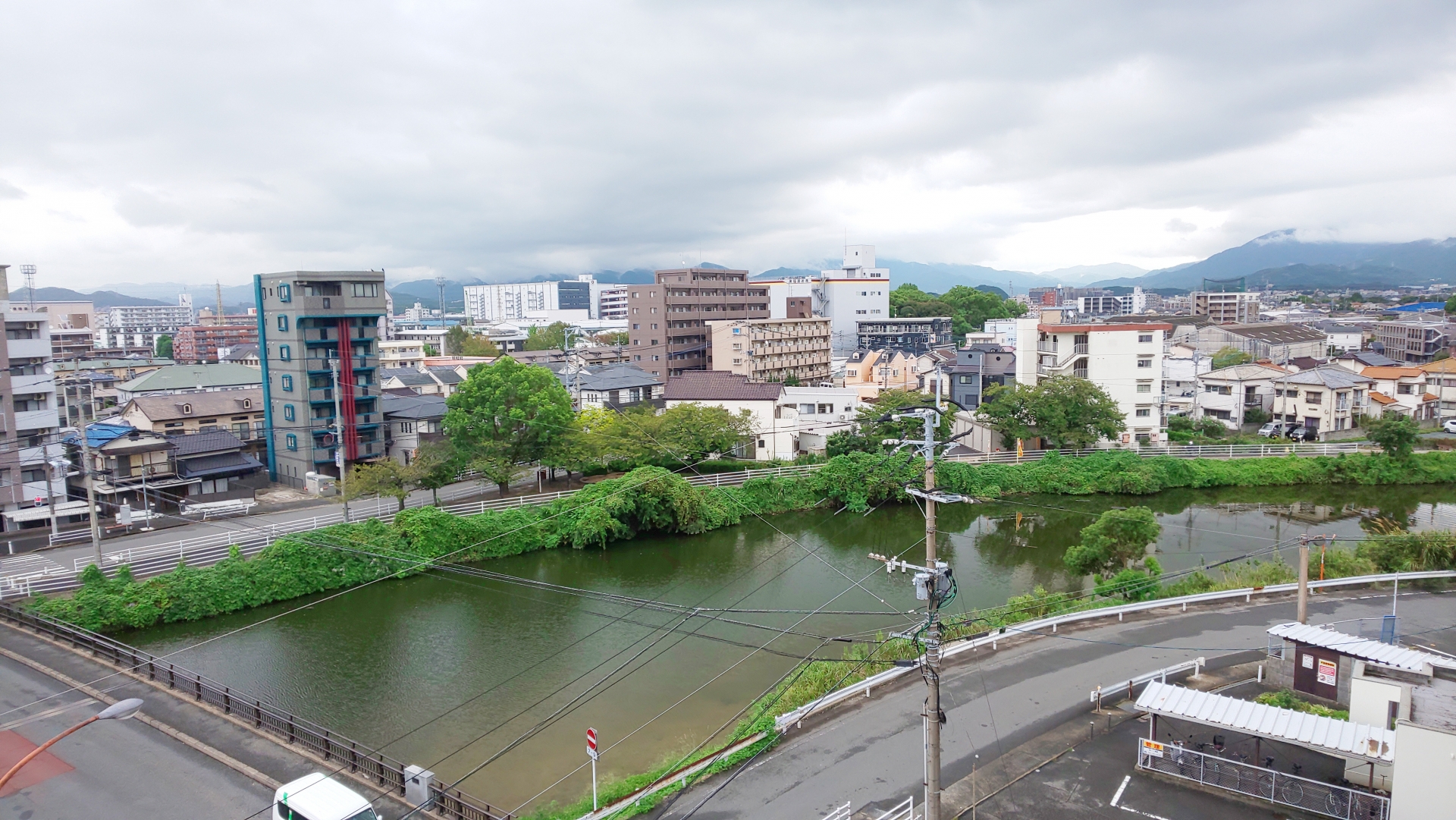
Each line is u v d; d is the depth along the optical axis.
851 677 26.95
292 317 55.78
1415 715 18.00
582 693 28.69
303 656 32.31
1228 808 18.97
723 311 110.94
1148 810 18.94
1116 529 37.97
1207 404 77.12
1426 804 16.48
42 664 28.52
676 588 39.78
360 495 45.28
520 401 52.12
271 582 38.25
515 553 45.50
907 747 22.08
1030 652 28.09
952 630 30.28
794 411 66.69
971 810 19.11
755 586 39.72
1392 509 52.94
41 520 45.16
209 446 55.22
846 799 19.70
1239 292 196.25
